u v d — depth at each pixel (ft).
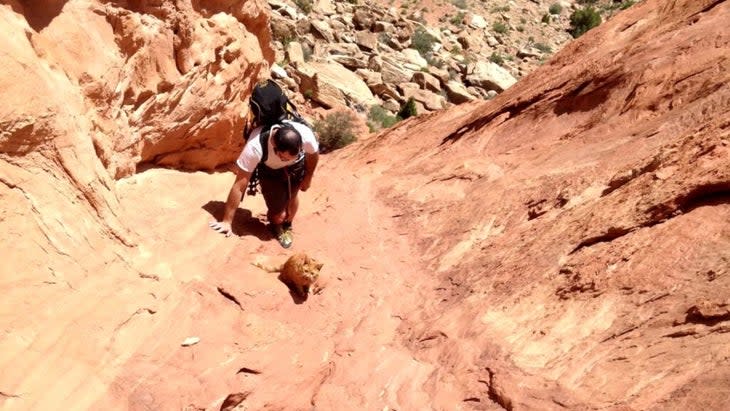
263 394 12.03
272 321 13.82
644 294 11.59
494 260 16.02
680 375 9.14
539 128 25.32
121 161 16.61
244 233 17.56
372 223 20.97
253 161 16.51
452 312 14.03
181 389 11.59
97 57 15.11
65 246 12.46
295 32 104.47
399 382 11.96
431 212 21.16
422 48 126.62
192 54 18.48
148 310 12.94
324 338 13.91
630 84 22.07
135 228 15.12
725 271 10.84
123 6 16.47
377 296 15.71
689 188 13.08
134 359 11.91
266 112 16.75
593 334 11.41
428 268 17.16
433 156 28.63
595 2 177.17
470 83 122.52
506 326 12.78
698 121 17.38
